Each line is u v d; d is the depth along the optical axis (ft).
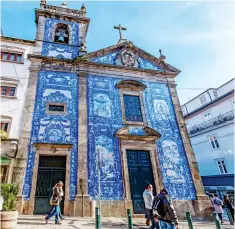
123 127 37.32
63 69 40.63
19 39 41.52
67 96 38.01
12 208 18.98
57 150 32.53
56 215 22.67
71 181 30.91
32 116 34.19
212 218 32.89
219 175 65.41
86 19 50.67
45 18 48.21
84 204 29.32
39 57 40.16
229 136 64.54
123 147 35.78
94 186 31.35
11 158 30.04
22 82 37.09
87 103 38.09
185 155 38.63
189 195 34.81
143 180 34.71
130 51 47.44
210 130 71.26
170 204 15.58
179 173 36.42
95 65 42.83
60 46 44.47
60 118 35.45
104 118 37.70
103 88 40.96
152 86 44.91
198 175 36.78
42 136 33.12
